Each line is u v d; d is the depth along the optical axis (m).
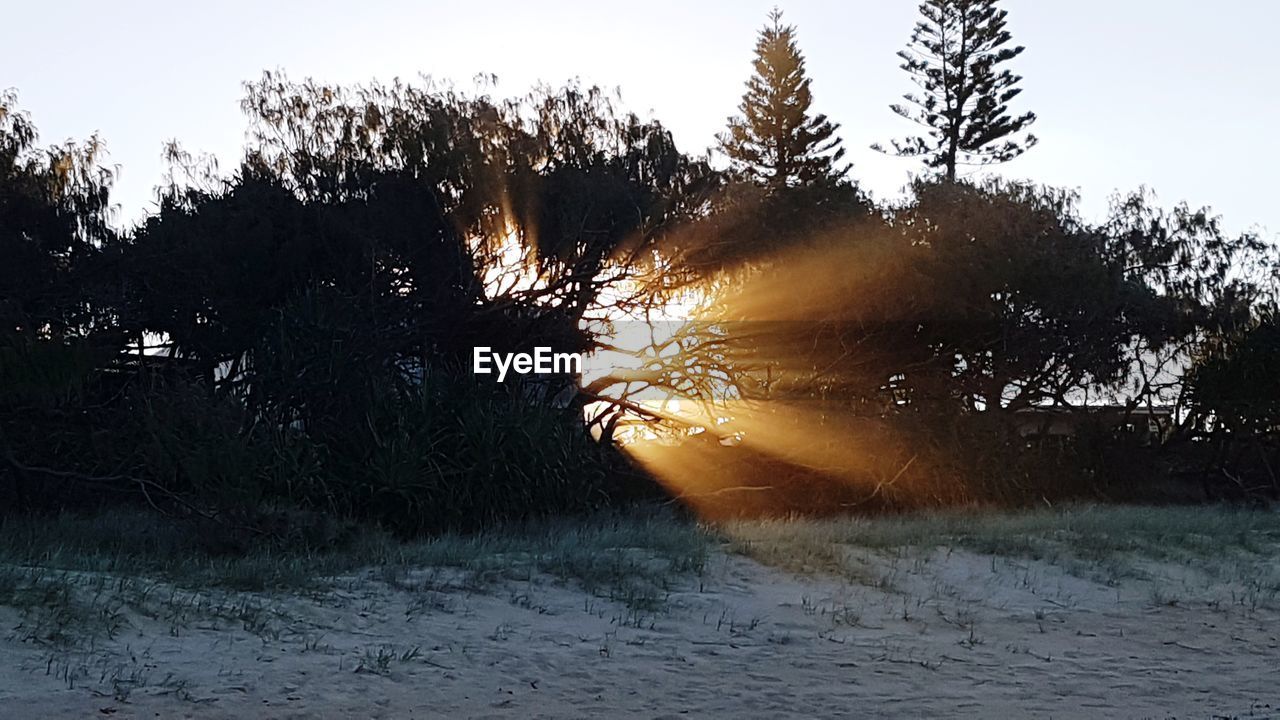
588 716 9.63
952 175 48.53
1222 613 14.63
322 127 23.66
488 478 18.39
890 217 25.67
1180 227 29.19
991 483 23.94
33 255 21.08
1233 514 22.86
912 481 23.09
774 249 23.70
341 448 18.75
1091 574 15.84
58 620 10.19
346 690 9.75
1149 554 17.16
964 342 25.36
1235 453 28.83
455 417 19.33
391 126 23.05
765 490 23.05
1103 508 22.95
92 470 18.27
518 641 11.52
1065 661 12.25
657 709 9.93
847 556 15.60
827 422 23.39
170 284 22.28
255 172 23.80
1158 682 11.59
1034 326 25.70
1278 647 13.19
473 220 22.52
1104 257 27.16
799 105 54.06
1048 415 28.34
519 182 22.59
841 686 10.88
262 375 19.92
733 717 9.82
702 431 24.09
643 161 23.78
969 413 25.02
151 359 22.33
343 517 16.98
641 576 13.92
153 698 9.09
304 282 22.73
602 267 23.30
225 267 22.45
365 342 20.52
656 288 23.92
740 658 11.60
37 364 16.23
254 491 15.73
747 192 24.31
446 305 22.64
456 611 12.20
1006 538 17.17
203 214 22.89
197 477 15.77
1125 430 27.56
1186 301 28.66
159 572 12.78
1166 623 14.06
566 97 23.88
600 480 20.73
